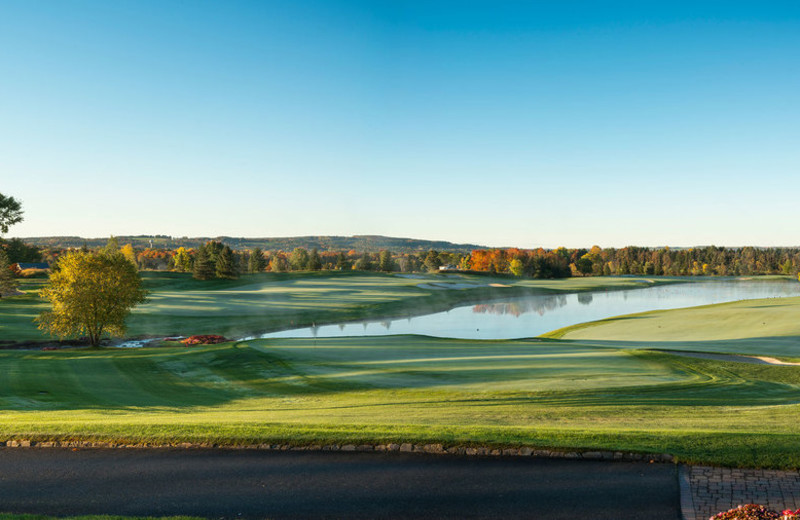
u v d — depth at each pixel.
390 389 22.56
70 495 9.84
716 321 50.59
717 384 21.98
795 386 22.36
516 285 126.75
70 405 20.58
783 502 8.78
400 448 11.71
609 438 11.60
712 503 8.85
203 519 8.75
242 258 176.38
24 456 11.94
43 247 192.50
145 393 23.36
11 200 70.38
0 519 8.64
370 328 61.25
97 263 42.56
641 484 9.65
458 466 10.72
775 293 117.44
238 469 10.90
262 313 64.56
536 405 18.00
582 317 72.88
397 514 8.83
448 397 20.50
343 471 10.66
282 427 13.24
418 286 110.06
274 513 8.97
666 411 16.27
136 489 10.05
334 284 112.88
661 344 38.28
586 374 24.62
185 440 12.44
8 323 50.66
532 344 37.53
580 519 8.48
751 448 10.74
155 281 108.06
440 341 39.19
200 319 58.53
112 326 43.50
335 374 26.30
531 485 9.77
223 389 24.30
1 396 21.75
